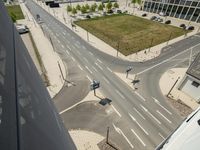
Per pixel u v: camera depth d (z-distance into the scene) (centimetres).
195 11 8550
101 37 7281
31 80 706
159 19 9319
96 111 3406
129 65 5109
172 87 3794
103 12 11531
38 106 614
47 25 8956
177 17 9562
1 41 531
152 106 3550
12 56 582
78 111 3412
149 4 10950
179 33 7562
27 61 866
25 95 517
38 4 14350
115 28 8400
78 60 5384
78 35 7494
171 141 1455
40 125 525
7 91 406
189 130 1322
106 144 2764
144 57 5575
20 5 14038
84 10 11250
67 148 809
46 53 5891
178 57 5531
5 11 845
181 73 4678
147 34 7556
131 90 4016
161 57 5553
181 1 8925
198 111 1562
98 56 5631
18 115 391
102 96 3809
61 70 4831
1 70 423
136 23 9125
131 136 2906
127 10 12138
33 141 413
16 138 337
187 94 3853
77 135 2919
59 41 6888
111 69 4894
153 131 3003
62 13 11462
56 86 4153
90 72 4747
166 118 3266
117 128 3047
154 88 4084
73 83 4262
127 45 6475
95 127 3067
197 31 7719
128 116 3294
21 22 9450
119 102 3641
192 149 1136
